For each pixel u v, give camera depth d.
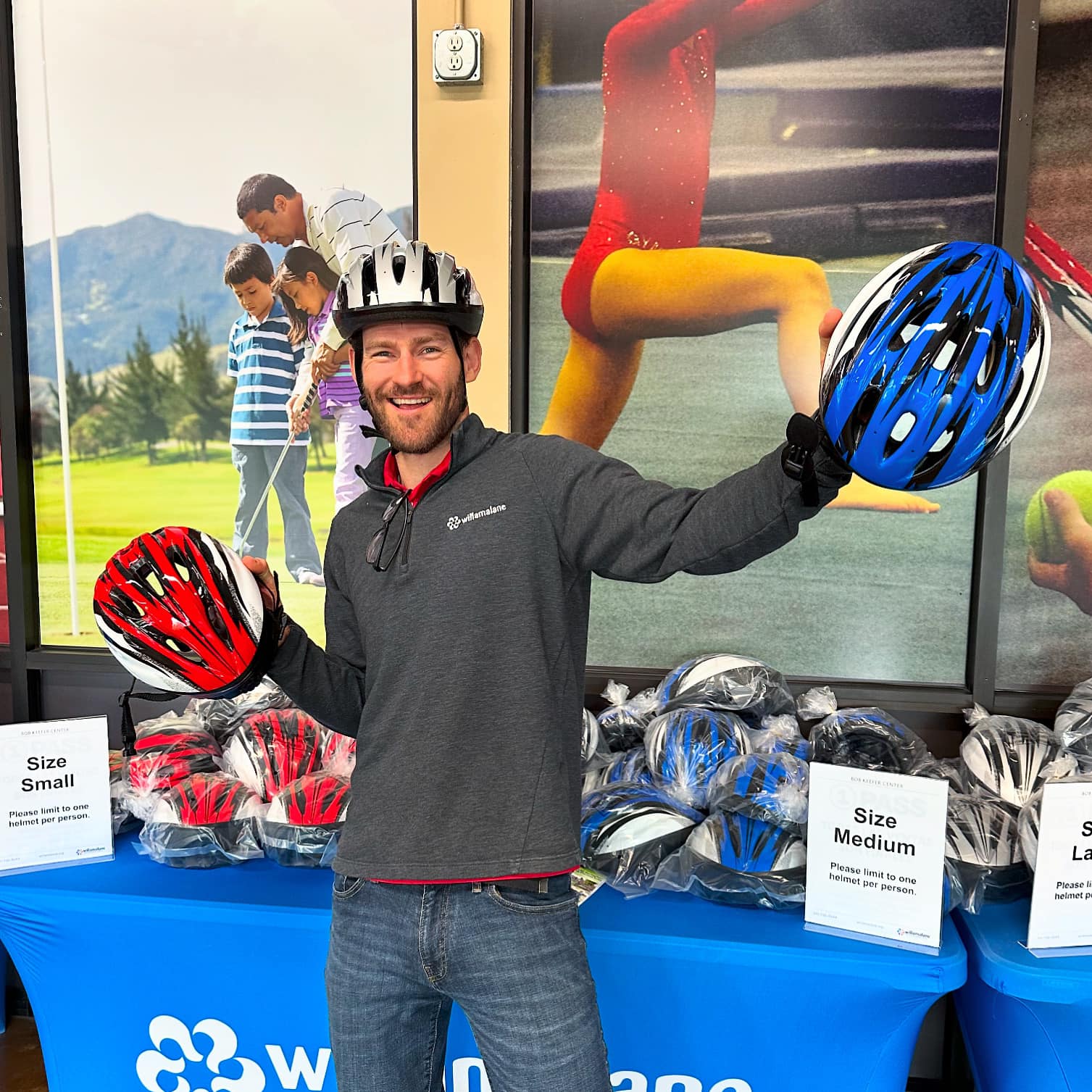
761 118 1.96
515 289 2.06
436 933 1.04
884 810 1.37
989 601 1.94
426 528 1.13
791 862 1.49
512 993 1.03
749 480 0.91
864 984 1.34
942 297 0.87
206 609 1.15
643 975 1.42
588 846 1.59
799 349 2.01
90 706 2.33
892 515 2.02
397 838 1.05
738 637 2.11
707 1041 1.42
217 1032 1.56
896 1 1.89
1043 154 1.89
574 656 1.13
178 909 1.52
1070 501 1.96
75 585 2.32
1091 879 1.34
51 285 2.23
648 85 1.99
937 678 2.05
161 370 2.24
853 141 1.94
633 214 2.03
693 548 0.94
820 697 1.95
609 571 1.07
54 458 2.29
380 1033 1.09
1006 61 1.86
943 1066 2.00
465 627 1.07
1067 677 2.00
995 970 1.32
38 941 1.61
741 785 1.56
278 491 2.24
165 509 2.29
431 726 1.07
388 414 1.15
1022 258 1.87
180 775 1.76
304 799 1.65
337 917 1.13
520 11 1.97
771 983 1.38
